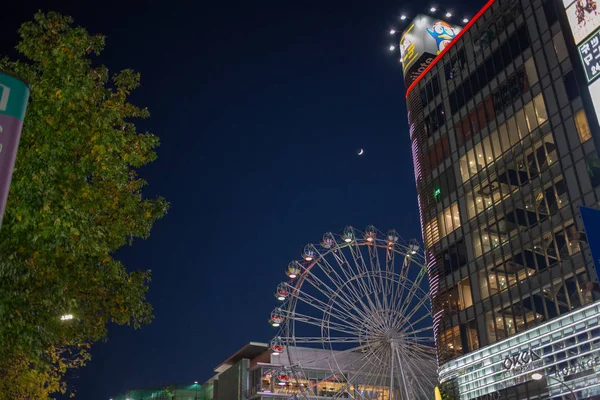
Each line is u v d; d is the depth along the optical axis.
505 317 45.38
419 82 63.94
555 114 44.12
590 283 22.20
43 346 15.68
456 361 49.66
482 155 51.88
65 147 16.31
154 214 22.00
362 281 59.12
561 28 44.75
